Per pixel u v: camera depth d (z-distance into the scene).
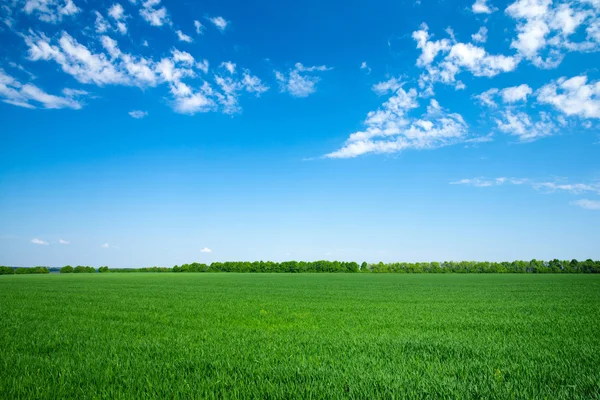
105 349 9.39
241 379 6.41
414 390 5.73
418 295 30.41
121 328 13.05
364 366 7.40
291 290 37.31
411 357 8.14
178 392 5.75
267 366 7.33
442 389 5.74
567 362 7.70
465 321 14.68
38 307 20.45
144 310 19.08
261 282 56.22
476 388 5.79
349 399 5.39
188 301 24.48
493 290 37.06
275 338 10.77
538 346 9.56
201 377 6.65
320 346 9.48
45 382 6.51
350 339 10.55
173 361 7.89
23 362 8.02
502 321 14.70
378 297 28.34
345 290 37.56
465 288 40.75
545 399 5.34
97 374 6.89
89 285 45.94
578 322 14.46
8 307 20.52
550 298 27.20
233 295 30.36
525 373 6.84
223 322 14.76
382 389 5.80
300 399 5.38
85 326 13.47
